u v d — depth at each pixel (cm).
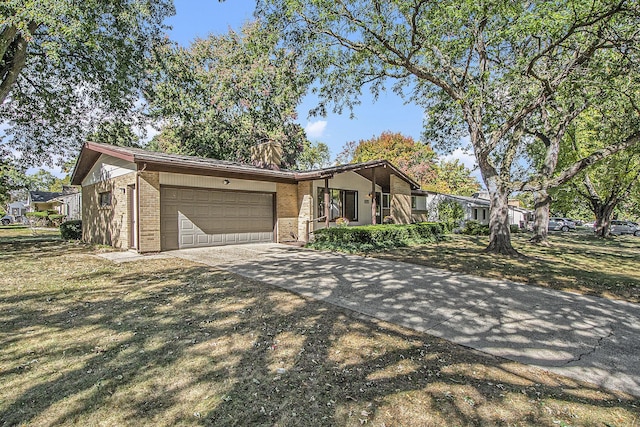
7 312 440
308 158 3809
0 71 1202
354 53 1025
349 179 1552
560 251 1250
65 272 685
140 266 751
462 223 2506
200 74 2236
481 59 1054
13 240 1379
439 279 681
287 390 269
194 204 1060
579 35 797
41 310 449
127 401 250
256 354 330
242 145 2438
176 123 2222
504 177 1088
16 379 277
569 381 293
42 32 1161
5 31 1053
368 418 234
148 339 360
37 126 1531
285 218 1312
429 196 2802
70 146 1622
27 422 224
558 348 362
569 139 1681
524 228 3350
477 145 1096
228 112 2386
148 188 937
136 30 1270
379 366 312
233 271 712
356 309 478
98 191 1215
